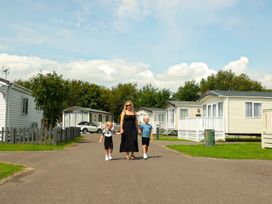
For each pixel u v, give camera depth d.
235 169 11.60
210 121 29.88
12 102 26.16
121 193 7.79
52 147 20.72
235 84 77.94
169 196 7.52
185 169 11.52
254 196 7.56
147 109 58.53
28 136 22.77
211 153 16.58
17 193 7.80
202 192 7.94
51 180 9.44
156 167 11.95
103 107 81.69
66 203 6.88
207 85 77.50
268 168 11.88
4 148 19.77
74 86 78.94
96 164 12.73
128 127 14.09
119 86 89.44
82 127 52.81
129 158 14.46
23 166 12.11
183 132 35.09
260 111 30.83
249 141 29.97
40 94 26.48
